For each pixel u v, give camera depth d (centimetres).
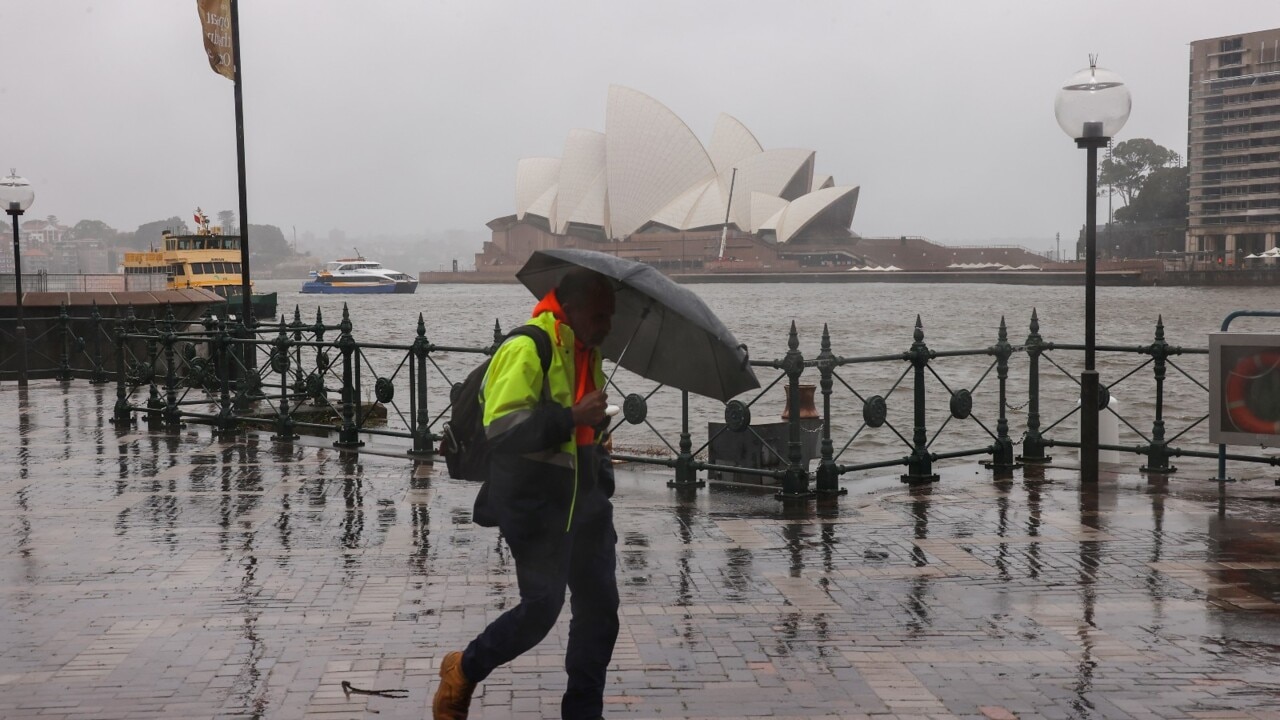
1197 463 1180
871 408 920
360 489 918
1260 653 495
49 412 1501
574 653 393
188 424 1360
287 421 1212
